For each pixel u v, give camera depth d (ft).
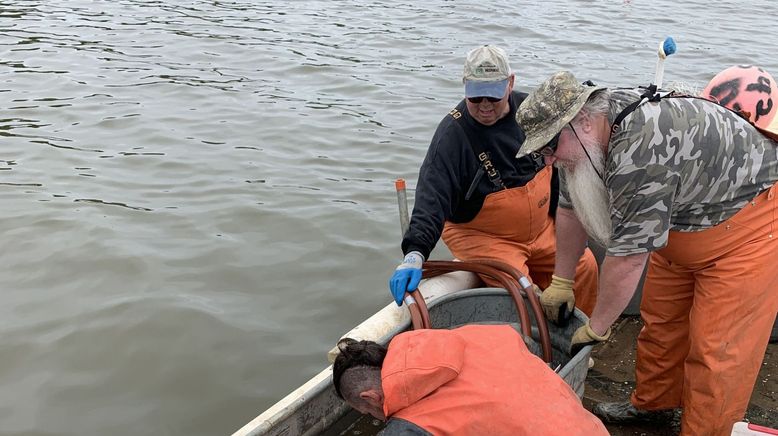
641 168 7.61
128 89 29.14
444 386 6.66
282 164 21.95
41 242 17.12
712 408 8.77
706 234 8.29
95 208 18.83
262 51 35.19
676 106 7.76
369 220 18.54
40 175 20.85
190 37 38.09
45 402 12.45
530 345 9.64
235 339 14.03
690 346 8.89
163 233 17.67
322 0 49.75
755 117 10.43
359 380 7.06
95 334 14.07
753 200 8.16
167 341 13.94
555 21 43.65
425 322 9.86
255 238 17.62
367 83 30.17
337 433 9.93
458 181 10.91
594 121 7.80
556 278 10.02
